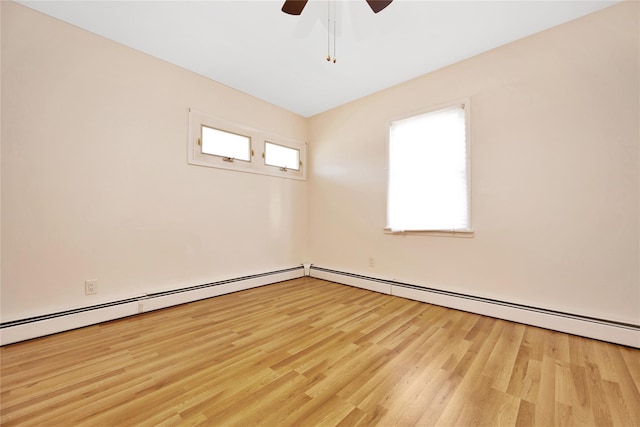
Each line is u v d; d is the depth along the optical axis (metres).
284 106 3.65
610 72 1.88
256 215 3.36
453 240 2.60
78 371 1.48
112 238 2.25
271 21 2.06
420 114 2.82
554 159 2.08
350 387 1.36
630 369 1.50
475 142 2.46
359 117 3.41
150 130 2.47
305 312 2.44
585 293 1.96
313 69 2.74
